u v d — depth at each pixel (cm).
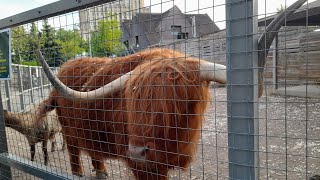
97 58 402
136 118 241
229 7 139
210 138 628
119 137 303
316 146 576
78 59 401
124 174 430
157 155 241
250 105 138
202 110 270
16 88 777
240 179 145
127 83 262
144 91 240
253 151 140
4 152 336
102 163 431
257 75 137
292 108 918
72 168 423
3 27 316
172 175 387
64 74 391
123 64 333
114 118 303
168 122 235
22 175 437
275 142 605
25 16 281
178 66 251
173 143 249
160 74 242
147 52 327
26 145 619
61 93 256
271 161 500
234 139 145
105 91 270
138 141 238
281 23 140
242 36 137
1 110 335
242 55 138
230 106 145
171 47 325
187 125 242
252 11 134
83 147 385
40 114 451
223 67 238
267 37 142
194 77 249
